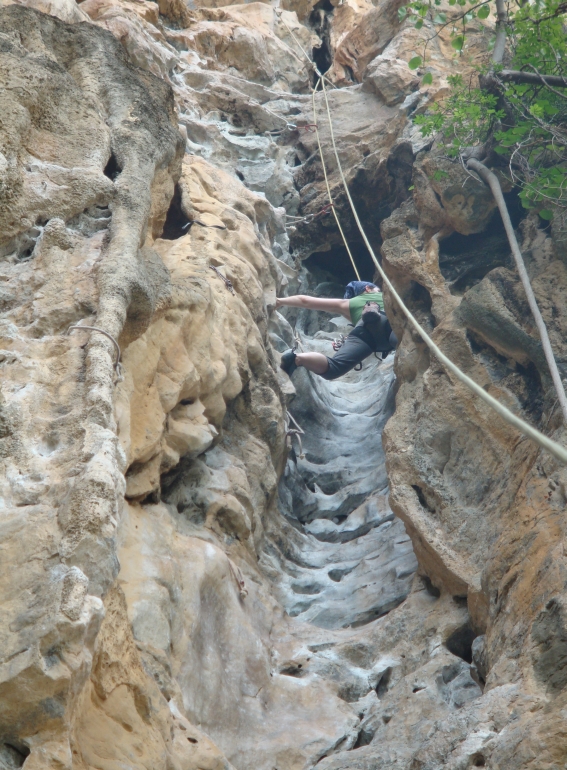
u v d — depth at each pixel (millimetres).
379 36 10867
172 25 10406
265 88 10500
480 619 4785
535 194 5969
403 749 4020
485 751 3545
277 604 5344
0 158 4211
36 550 2906
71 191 4566
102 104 5332
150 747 3182
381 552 6090
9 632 2711
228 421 5922
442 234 7117
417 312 6973
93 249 4383
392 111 9797
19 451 3264
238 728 4184
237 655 4461
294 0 12125
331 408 8266
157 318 4816
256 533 5590
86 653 2797
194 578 4395
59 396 3549
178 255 6012
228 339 5676
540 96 6328
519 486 5047
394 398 7680
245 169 9703
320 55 12117
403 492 5645
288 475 6832
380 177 9328
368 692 4777
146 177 5004
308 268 10344
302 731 4320
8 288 4066
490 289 5809
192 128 9391
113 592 3396
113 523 3031
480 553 5039
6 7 5324
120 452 3309
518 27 6281
